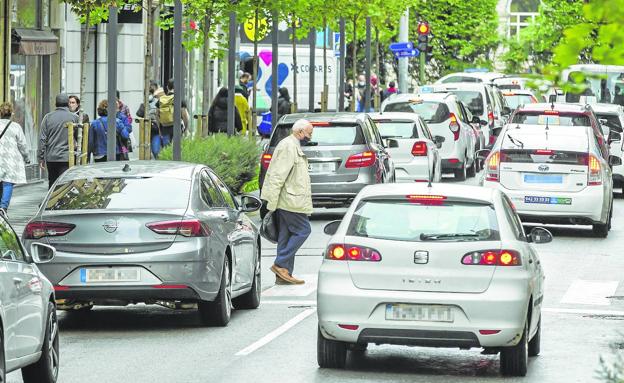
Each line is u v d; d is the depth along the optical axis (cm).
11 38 5772
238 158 5519
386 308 2211
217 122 7019
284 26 8331
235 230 2941
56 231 2689
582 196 4628
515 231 2309
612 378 1697
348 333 2225
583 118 5566
